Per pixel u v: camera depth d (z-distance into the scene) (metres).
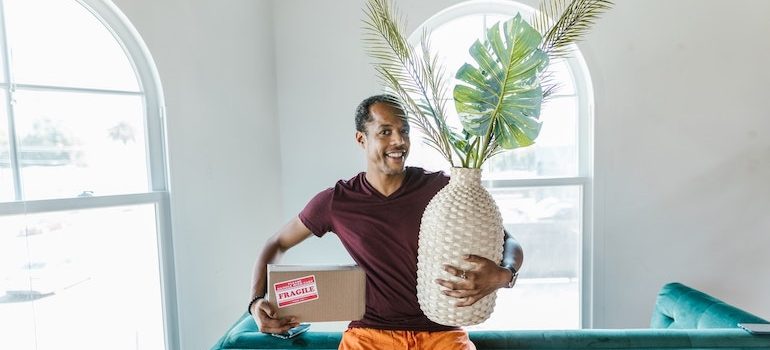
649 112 2.06
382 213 1.10
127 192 1.69
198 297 1.84
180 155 1.76
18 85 1.44
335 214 1.14
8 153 1.42
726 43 2.03
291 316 1.02
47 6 1.51
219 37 1.86
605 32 2.02
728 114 2.05
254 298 1.09
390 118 1.05
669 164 2.08
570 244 2.27
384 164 1.07
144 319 1.78
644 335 1.21
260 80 2.04
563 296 2.30
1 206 1.38
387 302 1.08
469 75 0.90
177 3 1.72
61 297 1.58
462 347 1.03
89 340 1.65
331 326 2.20
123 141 1.70
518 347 1.23
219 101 1.88
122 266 1.72
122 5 1.58
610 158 2.08
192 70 1.78
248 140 2.01
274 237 1.24
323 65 2.09
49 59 1.52
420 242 0.95
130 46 1.67
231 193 1.95
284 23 2.09
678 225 2.11
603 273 2.14
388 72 1.03
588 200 2.17
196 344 1.83
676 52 2.03
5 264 1.42
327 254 2.15
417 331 1.06
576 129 2.19
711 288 2.13
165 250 1.76
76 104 1.58
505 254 1.03
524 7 2.05
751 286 2.12
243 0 1.95
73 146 1.58
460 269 0.86
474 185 0.93
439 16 2.10
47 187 1.52
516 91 0.87
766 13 2.00
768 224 2.08
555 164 2.23
